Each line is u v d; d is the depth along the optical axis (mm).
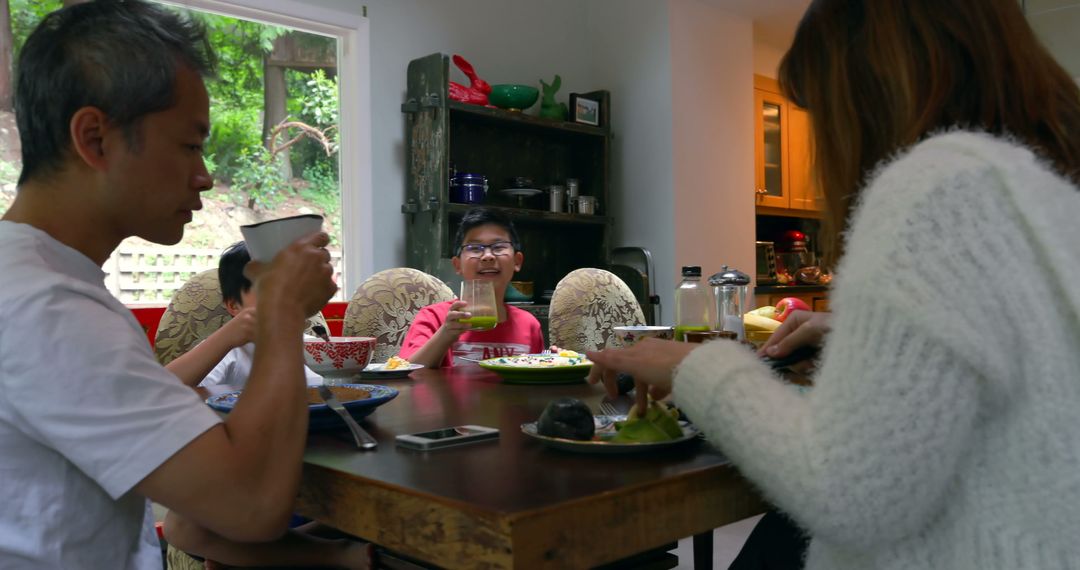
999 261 604
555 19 4734
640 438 882
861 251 649
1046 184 642
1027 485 616
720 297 1803
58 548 790
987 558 629
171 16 855
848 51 788
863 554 699
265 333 840
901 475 605
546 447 908
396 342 2580
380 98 3893
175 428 746
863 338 625
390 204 3922
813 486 630
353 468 811
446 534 674
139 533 889
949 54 734
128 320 830
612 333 2691
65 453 749
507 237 2635
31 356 731
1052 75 745
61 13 816
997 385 600
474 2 4316
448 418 1128
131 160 812
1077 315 601
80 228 835
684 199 4527
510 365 1557
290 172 3727
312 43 3768
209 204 3506
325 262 901
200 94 857
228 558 1374
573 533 663
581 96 4496
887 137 769
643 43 4633
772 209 5348
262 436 779
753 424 692
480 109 3902
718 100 4746
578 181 4531
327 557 1344
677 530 758
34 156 825
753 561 1155
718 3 4672
